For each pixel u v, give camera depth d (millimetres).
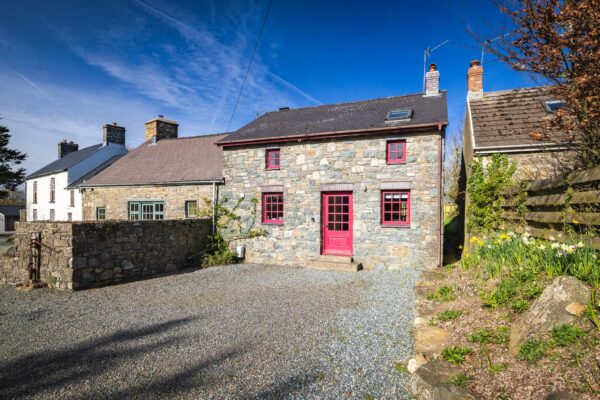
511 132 8219
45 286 7754
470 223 8375
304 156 10570
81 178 20016
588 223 3922
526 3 4527
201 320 5320
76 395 3193
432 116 9453
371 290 6914
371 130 9469
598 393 2129
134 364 3805
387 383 3227
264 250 11117
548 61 4617
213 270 9945
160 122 18266
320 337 4438
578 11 4074
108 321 5352
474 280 5207
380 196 9609
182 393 3182
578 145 5059
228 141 11516
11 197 43094
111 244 8242
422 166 9141
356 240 9828
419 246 9133
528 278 3988
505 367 2777
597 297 2883
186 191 12914
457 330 3811
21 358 4023
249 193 11438
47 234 7828
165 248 9789
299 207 10617
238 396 3109
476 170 8281
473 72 10695
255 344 4281
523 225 6121
